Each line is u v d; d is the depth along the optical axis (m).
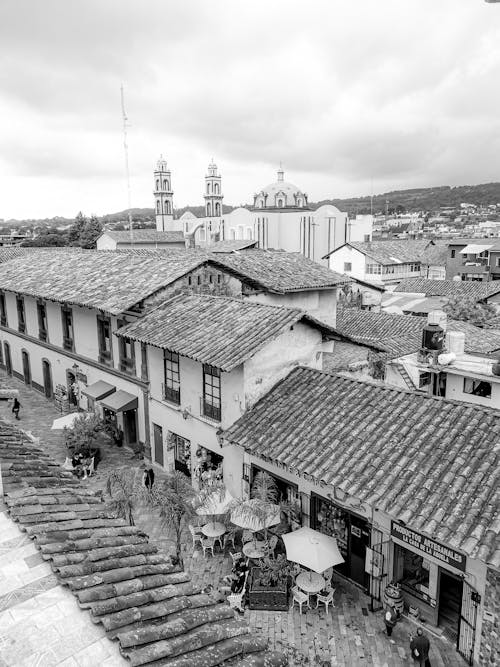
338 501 13.80
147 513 18.38
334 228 86.94
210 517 16.59
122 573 6.59
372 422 13.92
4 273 33.28
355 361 22.44
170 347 17.67
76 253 33.31
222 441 16.55
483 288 51.09
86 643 5.33
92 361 25.23
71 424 22.61
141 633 5.42
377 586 13.51
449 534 10.18
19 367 33.41
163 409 20.62
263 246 88.25
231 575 14.65
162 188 105.00
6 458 10.10
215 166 105.69
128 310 22.16
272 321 17.19
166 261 24.89
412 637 11.49
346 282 30.06
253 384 16.41
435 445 12.47
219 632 5.78
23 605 5.84
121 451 23.36
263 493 14.60
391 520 12.66
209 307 19.92
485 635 10.98
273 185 93.25
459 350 18.64
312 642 12.32
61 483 9.48
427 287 54.72
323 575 13.92
